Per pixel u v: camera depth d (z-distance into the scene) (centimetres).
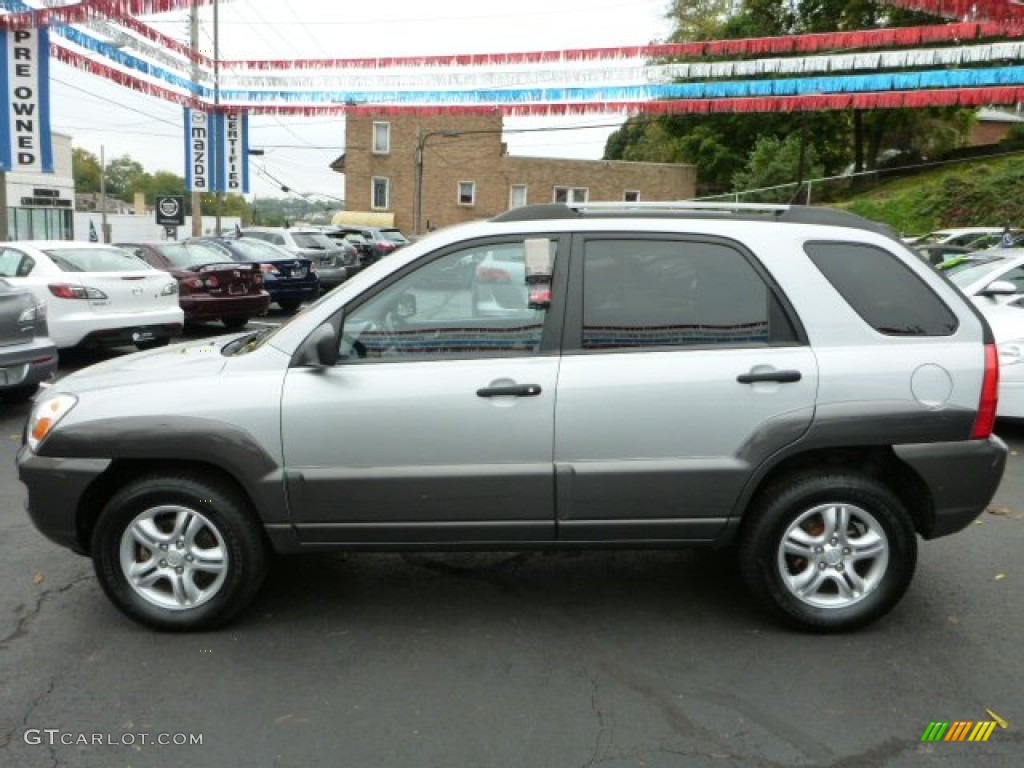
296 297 1700
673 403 362
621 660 365
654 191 4316
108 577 383
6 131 1353
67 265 1048
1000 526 531
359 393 364
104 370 406
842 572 380
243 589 383
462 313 374
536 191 4322
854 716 323
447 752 301
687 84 1389
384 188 4334
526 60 1423
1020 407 727
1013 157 3244
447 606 418
